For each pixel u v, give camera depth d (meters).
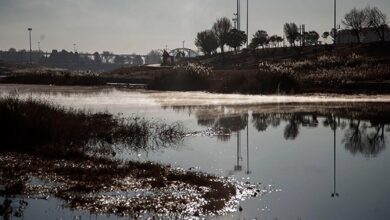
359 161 18.27
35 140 19.81
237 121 30.17
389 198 12.94
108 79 74.38
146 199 12.41
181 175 14.93
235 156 19.02
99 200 12.27
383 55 72.88
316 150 20.56
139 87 63.50
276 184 14.40
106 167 16.02
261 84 52.12
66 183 13.86
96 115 29.05
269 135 24.72
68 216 11.09
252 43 103.81
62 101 42.12
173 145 21.39
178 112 34.53
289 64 71.75
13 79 77.69
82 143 21.00
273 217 11.27
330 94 48.56
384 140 23.41
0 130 19.11
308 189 13.85
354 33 91.94
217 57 109.62
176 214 11.32
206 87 57.22
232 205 12.12
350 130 26.80
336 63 67.81
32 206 11.77
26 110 21.27
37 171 15.23
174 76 59.19
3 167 15.68
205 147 20.94
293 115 33.59
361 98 44.81
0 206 11.66
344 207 12.12
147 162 17.20
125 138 22.53
